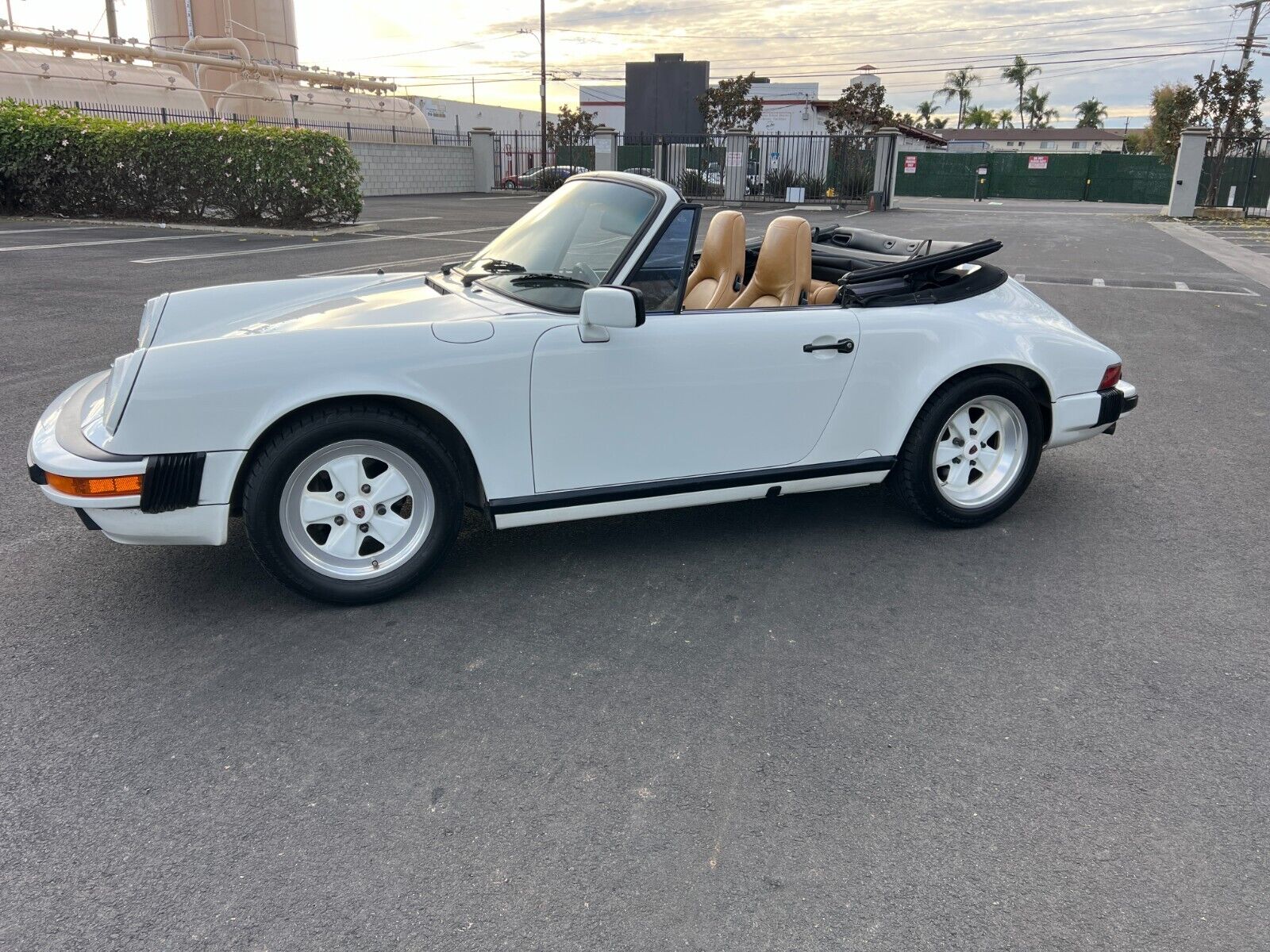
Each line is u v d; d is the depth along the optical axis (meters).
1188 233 22.16
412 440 3.21
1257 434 5.85
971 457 4.17
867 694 2.91
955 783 2.49
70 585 3.54
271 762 2.52
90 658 3.03
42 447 3.08
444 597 3.49
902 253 4.60
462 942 1.95
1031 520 4.39
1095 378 4.25
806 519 4.36
